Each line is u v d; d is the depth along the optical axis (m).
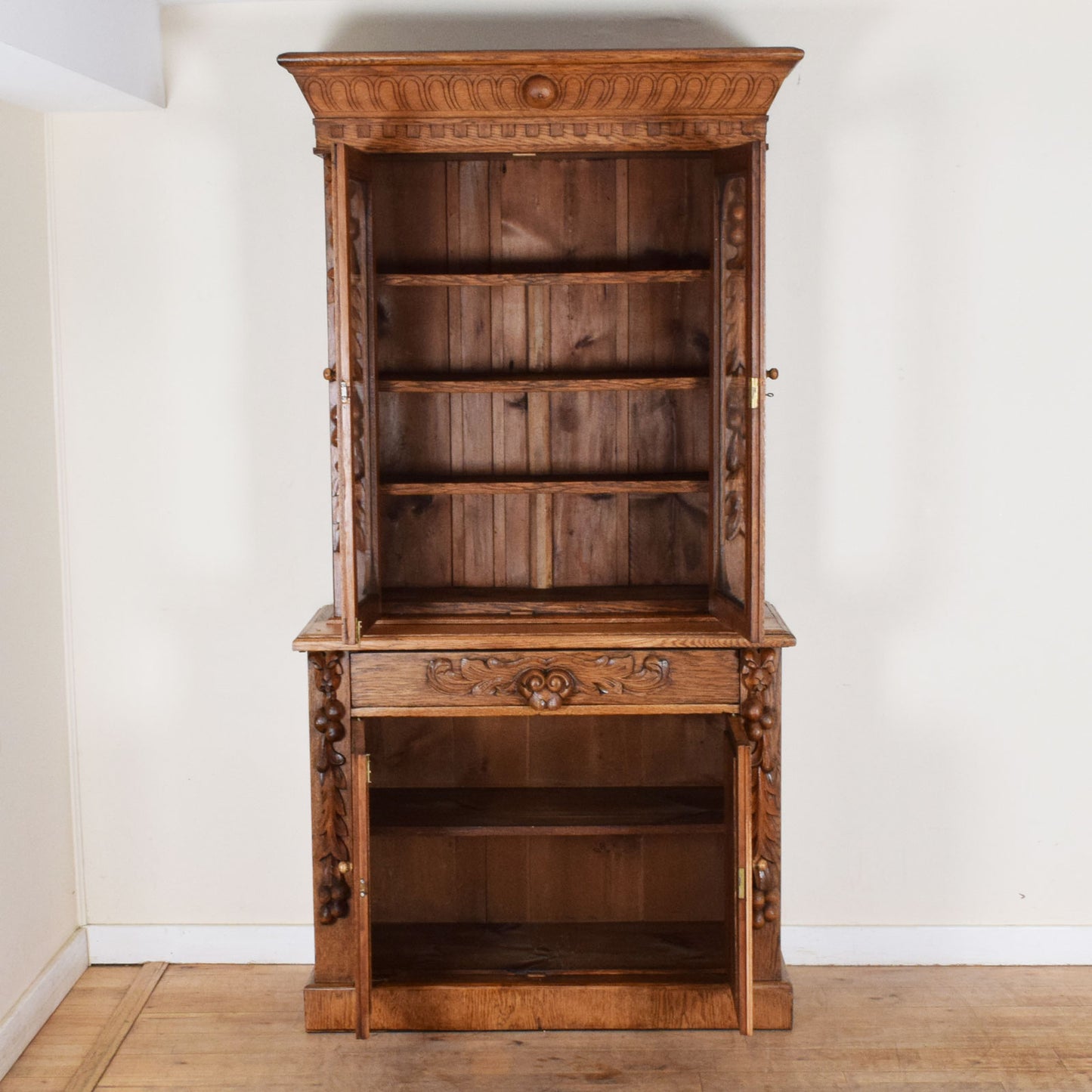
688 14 2.94
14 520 2.85
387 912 3.21
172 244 3.02
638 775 3.18
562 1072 2.69
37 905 2.95
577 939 3.09
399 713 2.75
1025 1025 2.87
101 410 3.07
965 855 3.17
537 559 3.08
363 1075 2.68
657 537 3.07
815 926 3.20
